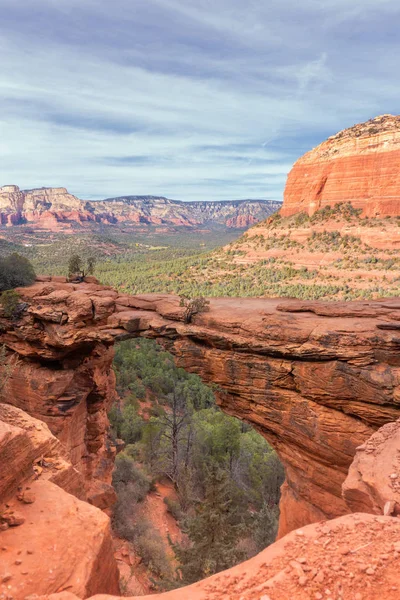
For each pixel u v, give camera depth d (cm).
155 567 2300
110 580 706
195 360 2845
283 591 488
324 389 2291
